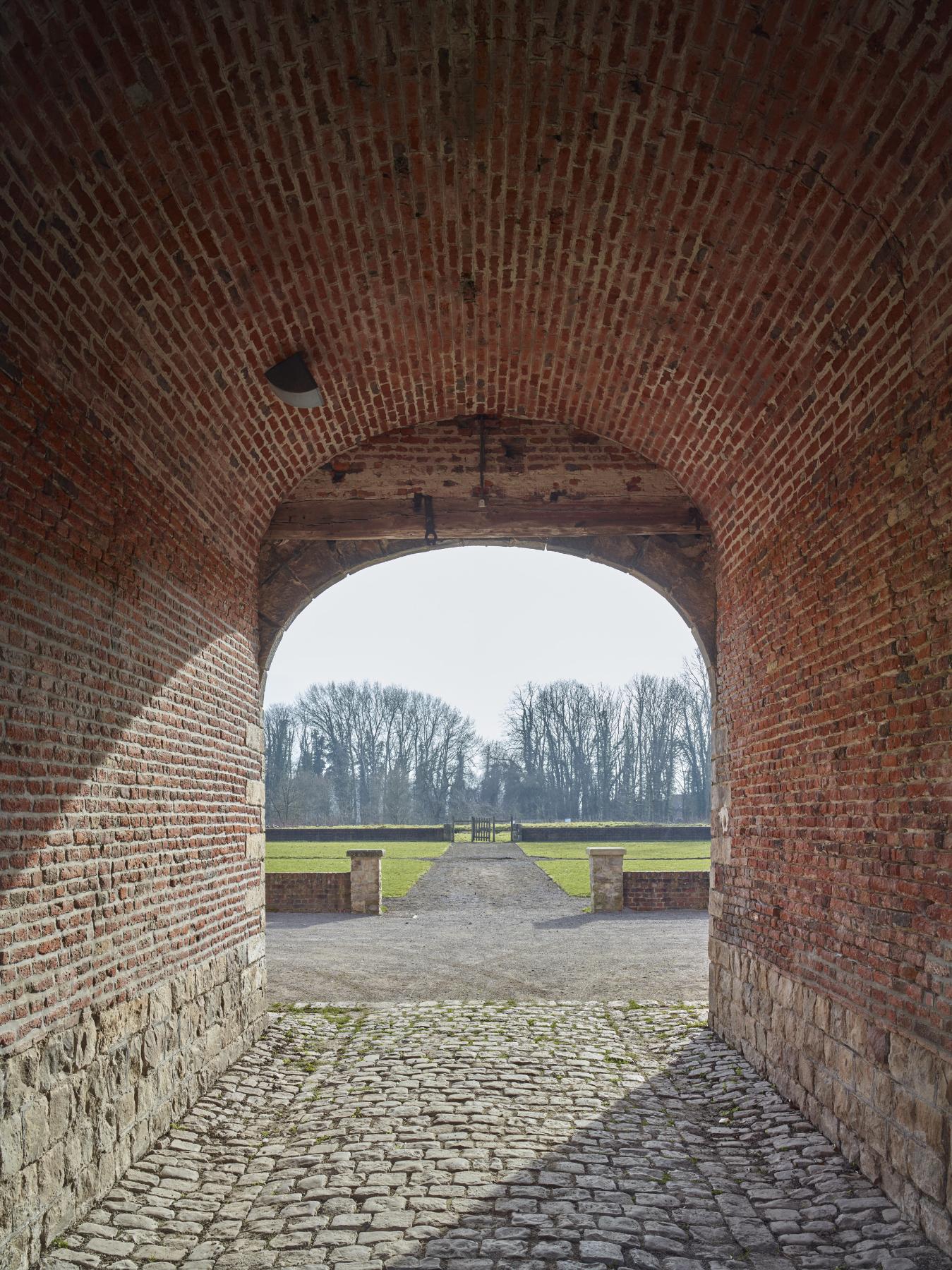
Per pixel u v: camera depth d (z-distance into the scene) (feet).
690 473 26.66
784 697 21.31
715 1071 22.54
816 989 18.69
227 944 23.65
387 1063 23.67
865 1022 16.25
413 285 21.16
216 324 19.30
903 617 15.43
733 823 25.11
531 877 74.59
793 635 20.81
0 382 13.21
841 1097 17.12
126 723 17.63
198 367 19.72
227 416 22.08
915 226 14.16
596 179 17.43
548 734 223.30
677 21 13.44
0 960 12.66
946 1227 13.15
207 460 22.15
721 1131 18.88
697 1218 14.73
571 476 29.25
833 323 17.29
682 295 19.97
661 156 16.35
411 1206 15.15
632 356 23.17
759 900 22.53
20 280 13.69
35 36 11.88
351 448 28.78
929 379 14.51
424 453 29.27
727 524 26.12
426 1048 24.95
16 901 13.21
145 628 18.81
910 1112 14.43
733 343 20.35
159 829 19.24
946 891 13.73
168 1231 14.39
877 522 16.40
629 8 13.39
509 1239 13.96
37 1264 13.07
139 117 13.98
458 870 81.20
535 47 14.34
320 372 23.54
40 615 14.29
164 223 16.10
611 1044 25.34
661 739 214.48
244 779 26.03
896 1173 14.79
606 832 134.41
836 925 17.83
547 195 18.08
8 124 12.42
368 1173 16.61
